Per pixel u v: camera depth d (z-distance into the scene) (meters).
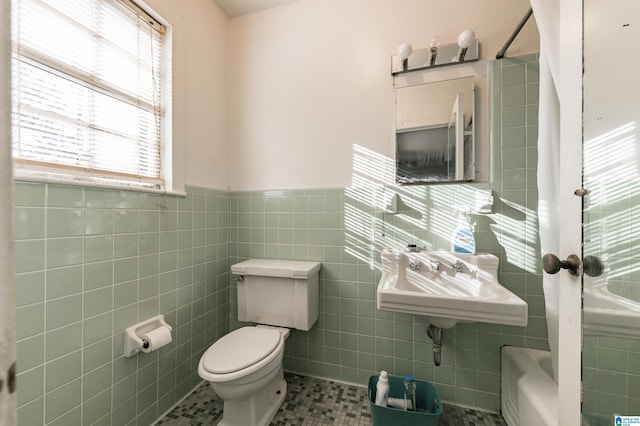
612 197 0.56
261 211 1.74
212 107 1.67
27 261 0.83
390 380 1.41
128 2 1.20
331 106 1.61
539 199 1.02
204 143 1.60
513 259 1.31
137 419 1.18
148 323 1.22
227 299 1.79
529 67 1.29
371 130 1.54
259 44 1.75
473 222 1.37
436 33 1.43
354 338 1.56
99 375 1.03
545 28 0.88
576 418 0.62
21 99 0.87
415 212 1.46
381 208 1.51
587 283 0.60
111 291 1.08
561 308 0.68
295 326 1.46
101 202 1.05
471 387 1.38
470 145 1.38
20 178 0.82
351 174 1.57
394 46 1.49
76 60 1.03
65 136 1.00
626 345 0.55
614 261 0.56
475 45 1.35
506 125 1.32
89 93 1.08
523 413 1.08
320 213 1.63
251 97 1.77
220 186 1.73
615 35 0.55
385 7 1.51
